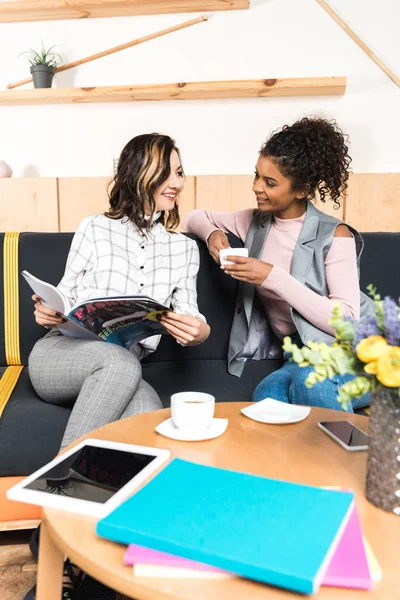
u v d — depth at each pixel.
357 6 2.54
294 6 2.56
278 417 1.01
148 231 1.57
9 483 1.25
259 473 0.80
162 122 2.66
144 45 2.62
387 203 2.48
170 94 2.53
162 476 0.72
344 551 0.59
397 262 1.77
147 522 0.61
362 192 2.47
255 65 2.62
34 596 1.01
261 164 1.49
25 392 1.44
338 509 0.63
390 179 2.46
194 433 0.92
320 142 1.48
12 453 1.23
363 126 2.62
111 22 2.62
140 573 0.57
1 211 2.48
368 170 2.64
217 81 2.45
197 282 1.77
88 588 0.94
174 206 1.69
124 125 2.67
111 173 2.70
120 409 1.21
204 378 1.59
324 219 1.56
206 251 1.79
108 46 2.64
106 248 1.52
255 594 0.54
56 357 1.33
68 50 2.65
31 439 1.24
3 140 2.70
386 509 0.70
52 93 2.50
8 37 2.65
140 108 2.65
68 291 1.54
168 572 0.56
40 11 2.56
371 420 0.72
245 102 2.63
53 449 1.25
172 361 1.77
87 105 2.65
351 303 1.43
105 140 2.68
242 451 0.87
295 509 0.63
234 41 2.60
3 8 2.52
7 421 1.27
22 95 2.50
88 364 1.25
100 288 1.51
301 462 0.84
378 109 2.60
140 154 1.52
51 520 0.67
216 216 1.81
